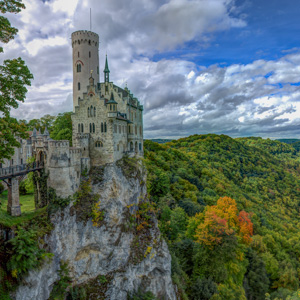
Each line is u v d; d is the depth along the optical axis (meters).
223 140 195.25
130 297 46.03
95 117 54.00
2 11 28.45
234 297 48.38
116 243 47.19
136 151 69.06
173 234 63.84
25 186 54.44
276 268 63.53
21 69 28.53
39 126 92.69
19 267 29.88
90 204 46.59
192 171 111.56
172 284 50.62
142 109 74.44
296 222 111.81
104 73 63.16
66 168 43.09
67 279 39.84
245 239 64.62
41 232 36.16
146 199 63.41
